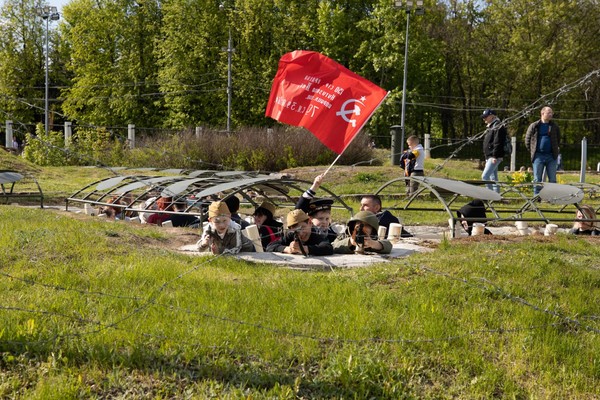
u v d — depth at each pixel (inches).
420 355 203.9
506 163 1464.1
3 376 176.2
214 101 1852.9
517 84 1943.9
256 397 173.9
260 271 285.9
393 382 188.9
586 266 289.6
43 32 2193.7
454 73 2137.1
